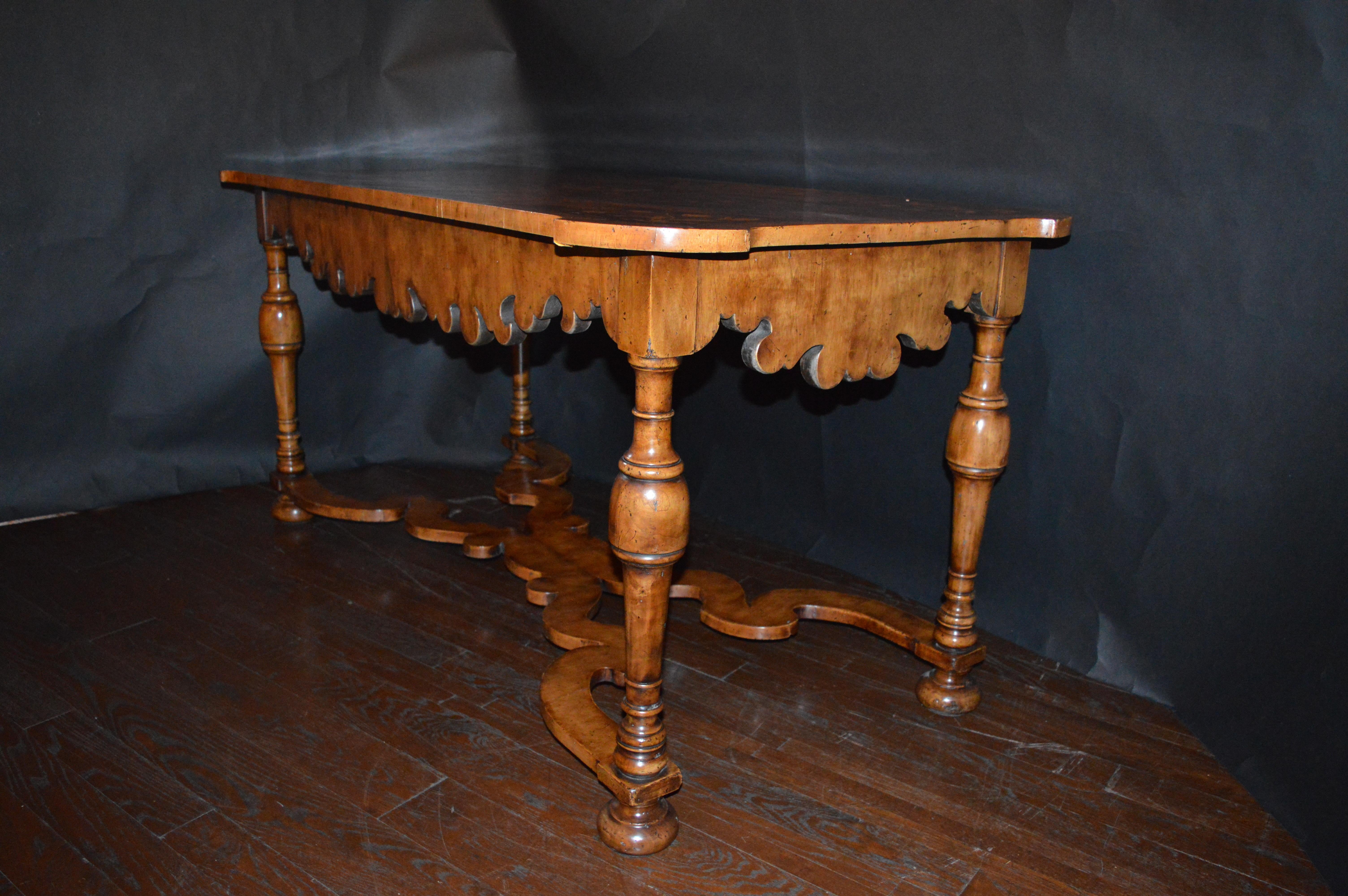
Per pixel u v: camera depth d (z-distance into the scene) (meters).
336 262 2.09
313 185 1.93
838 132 2.18
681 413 2.78
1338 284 1.55
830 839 1.48
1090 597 1.98
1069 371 1.94
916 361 2.18
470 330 1.63
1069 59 1.81
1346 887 1.46
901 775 1.64
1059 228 1.57
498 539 2.41
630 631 1.40
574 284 1.36
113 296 2.61
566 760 1.66
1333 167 1.53
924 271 1.54
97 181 2.53
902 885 1.39
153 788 1.53
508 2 2.80
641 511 1.32
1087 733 1.79
